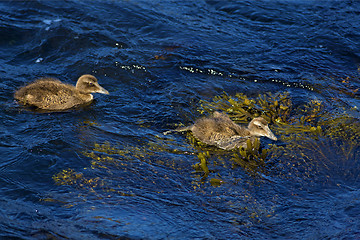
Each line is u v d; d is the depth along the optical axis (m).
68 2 19.88
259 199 10.58
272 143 12.77
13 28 17.66
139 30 18.53
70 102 13.92
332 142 12.79
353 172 11.59
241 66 16.50
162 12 19.92
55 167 11.16
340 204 10.48
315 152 12.35
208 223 9.83
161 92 15.02
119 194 10.45
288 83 15.73
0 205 9.88
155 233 9.45
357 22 19.19
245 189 10.88
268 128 12.69
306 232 9.63
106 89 15.00
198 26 19.02
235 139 12.58
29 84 14.23
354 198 10.69
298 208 10.34
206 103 14.57
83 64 16.09
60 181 10.72
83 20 18.73
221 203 10.41
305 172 11.56
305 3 20.56
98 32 17.97
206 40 18.03
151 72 15.98
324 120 13.80
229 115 14.11
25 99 13.66
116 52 16.86
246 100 14.42
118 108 14.09
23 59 16.22
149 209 10.10
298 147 12.55
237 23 19.28
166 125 13.39
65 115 13.49
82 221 9.61
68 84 14.65
